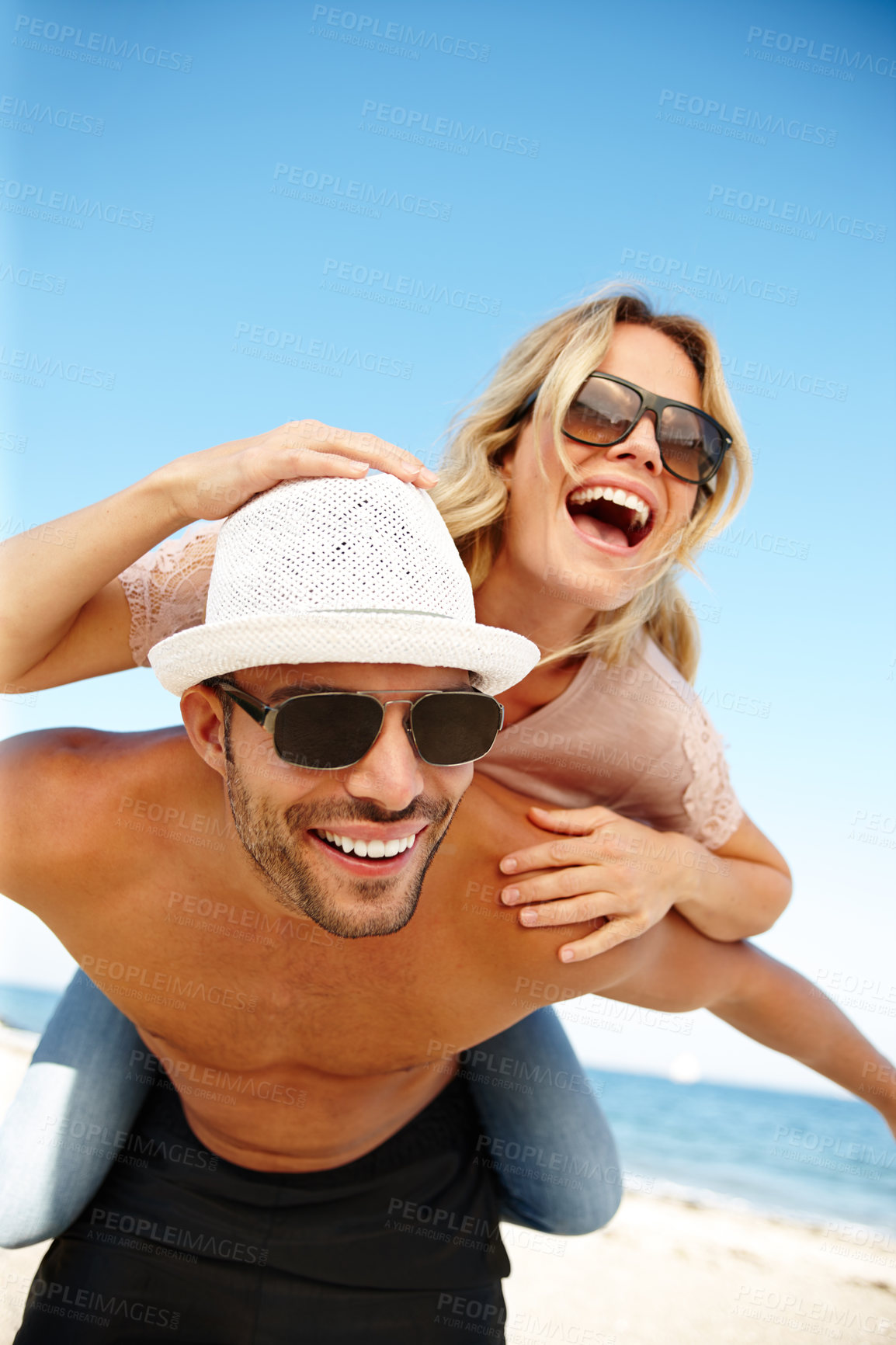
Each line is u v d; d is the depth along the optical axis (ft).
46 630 7.43
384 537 5.32
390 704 5.21
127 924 7.14
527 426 9.01
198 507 6.44
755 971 9.09
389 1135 7.93
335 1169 7.61
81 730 7.68
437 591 5.40
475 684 5.98
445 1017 7.51
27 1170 7.27
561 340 8.80
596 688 9.16
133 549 6.97
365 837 5.44
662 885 7.86
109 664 8.30
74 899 7.12
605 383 8.47
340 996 7.21
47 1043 7.97
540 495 8.74
